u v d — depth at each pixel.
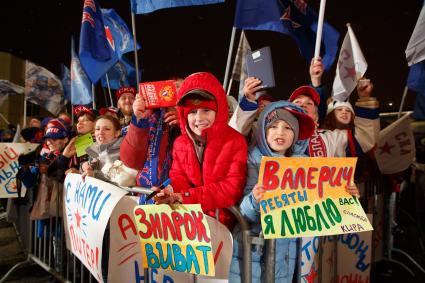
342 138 2.97
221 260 1.93
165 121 2.55
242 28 3.43
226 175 2.11
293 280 2.20
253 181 2.12
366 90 3.25
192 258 1.84
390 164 3.91
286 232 1.81
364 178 3.50
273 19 3.48
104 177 2.87
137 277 2.27
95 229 2.46
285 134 2.10
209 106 2.15
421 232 4.81
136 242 2.28
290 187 1.87
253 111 2.43
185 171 2.24
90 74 3.38
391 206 4.39
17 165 5.01
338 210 1.98
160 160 2.49
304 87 2.78
